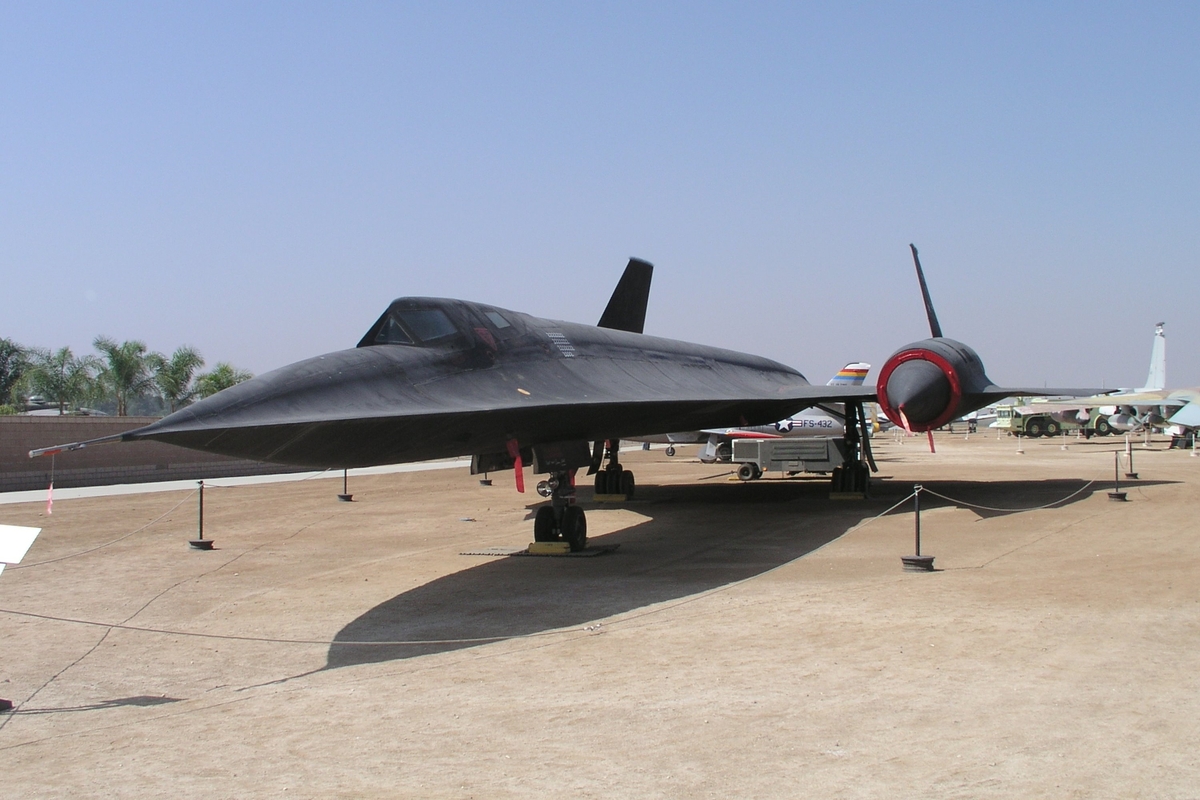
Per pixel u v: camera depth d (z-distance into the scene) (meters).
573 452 12.63
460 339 11.07
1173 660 6.31
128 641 8.06
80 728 5.76
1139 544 11.50
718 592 9.23
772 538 13.09
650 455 43.25
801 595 8.91
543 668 6.70
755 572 10.33
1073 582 9.13
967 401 15.55
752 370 19.73
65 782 4.81
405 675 6.69
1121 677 5.95
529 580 10.36
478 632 7.97
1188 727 5.02
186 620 8.86
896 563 10.59
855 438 18.83
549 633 7.80
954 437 59.53
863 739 4.99
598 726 5.36
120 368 42.62
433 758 4.96
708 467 31.27
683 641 7.31
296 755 5.09
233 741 5.38
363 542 13.92
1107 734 4.95
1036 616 7.70
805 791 4.33
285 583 10.64
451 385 10.24
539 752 4.98
